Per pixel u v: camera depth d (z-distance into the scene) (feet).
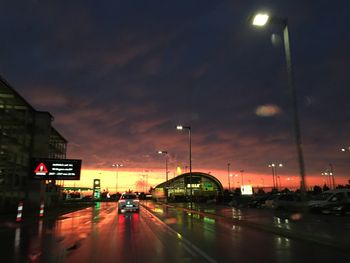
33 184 135.64
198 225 70.74
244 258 34.12
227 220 81.76
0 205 112.37
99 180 302.86
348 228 54.95
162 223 75.92
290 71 50.96
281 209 117.19
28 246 43.52
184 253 37.09
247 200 163.94
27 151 136.36
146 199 367.66
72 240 49.08
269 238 49.60
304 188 49.52
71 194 392.68
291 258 34.06
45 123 143.74
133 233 57.00
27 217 92.79
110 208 162.61
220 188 377.50
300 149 49.39
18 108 128.67
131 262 32.48
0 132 111.24
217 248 40.45
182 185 371.97
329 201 90.94
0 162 115.34
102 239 49.75
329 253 36.96
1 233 59.06
